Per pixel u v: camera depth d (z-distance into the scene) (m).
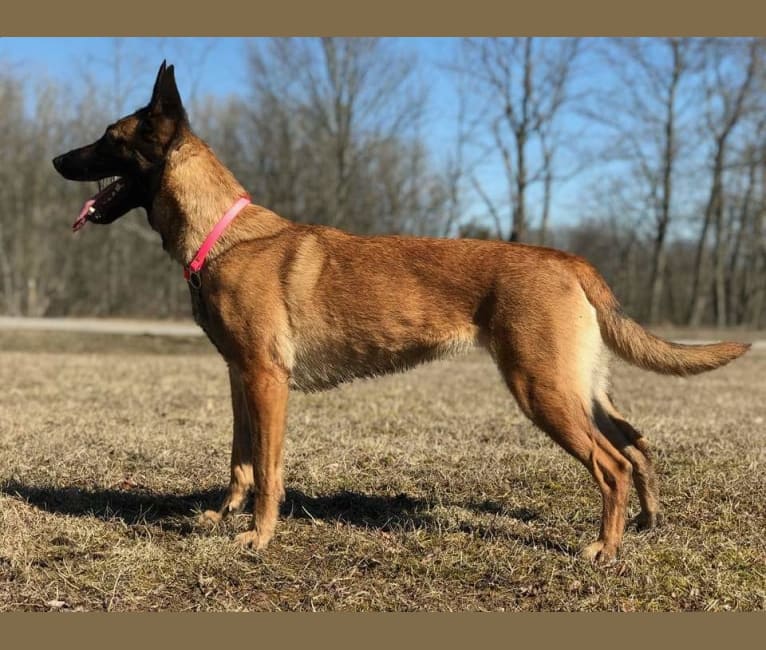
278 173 36.03
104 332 22.47
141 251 42.31
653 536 4.23
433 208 34.97
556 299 3.87
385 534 4.32
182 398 9.23
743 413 8.50
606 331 4.00
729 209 37.53
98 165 4.47
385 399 9.23
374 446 6.30
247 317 4.09
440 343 4.09
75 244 40.56
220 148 37.44
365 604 3.51
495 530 4.39
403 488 5.25
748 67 31.55
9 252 39.47
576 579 3.73
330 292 4.12
